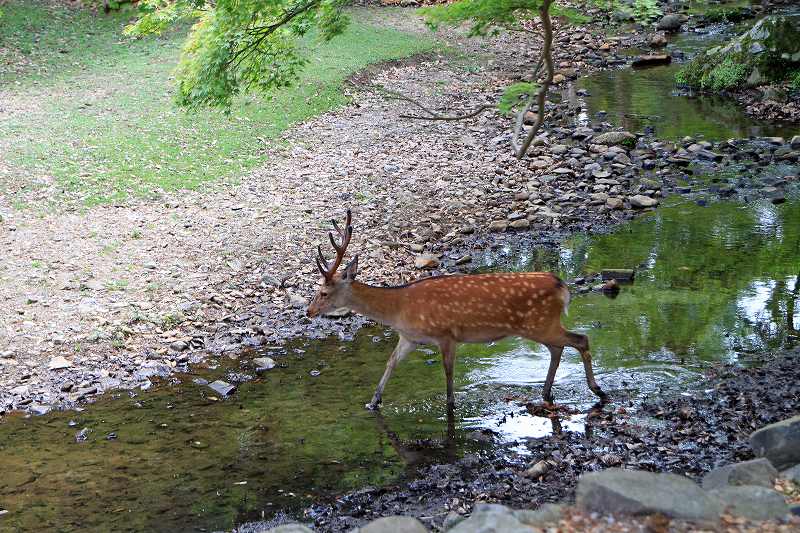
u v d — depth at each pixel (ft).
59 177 48.96
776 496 17.84
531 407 27.32
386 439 25.95
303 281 38.73
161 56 76.07
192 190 49.39
